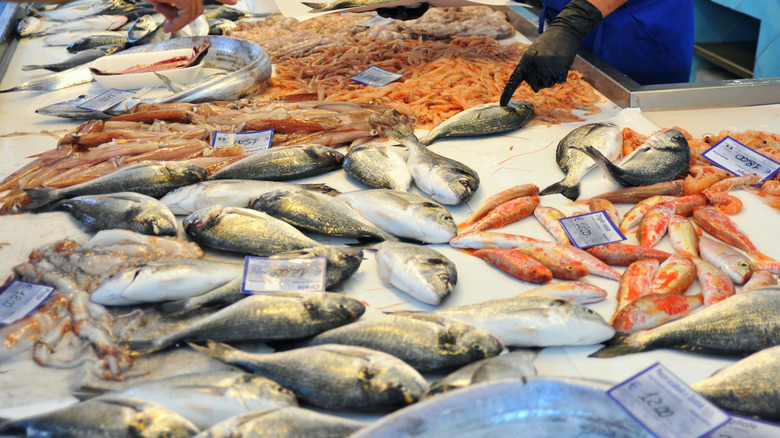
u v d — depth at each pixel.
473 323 1.87
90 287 2.15
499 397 1.43
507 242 2.30
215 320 1.85
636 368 1.76
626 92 3.41
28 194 2.65
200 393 1.58
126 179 2.69
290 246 2.25
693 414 1.42
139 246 2.28
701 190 2.62
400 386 1.56
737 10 5.85
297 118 3.31
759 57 5.70
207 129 3.25
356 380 1.60
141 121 3.43
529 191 2.66
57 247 2.33
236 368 1.76
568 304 1.85
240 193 2.58
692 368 1.76
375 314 2.00
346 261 2.11
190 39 4.43
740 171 2.75
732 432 1.49
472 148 3.14
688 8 3.86
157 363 1.81
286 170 2.82
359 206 2.49
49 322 1.98
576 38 3.08
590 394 1.45
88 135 3.17
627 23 3.88
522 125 3.30
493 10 5.20
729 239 2.32
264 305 1.86
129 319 1.99
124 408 1.51
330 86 3.90
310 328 1.85
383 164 2.76
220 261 2.22
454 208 2.63
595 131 2.96
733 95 3.45
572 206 2.61
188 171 2.76
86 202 2.57
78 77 4.22
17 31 5.25
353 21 5.18
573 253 2.21
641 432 1.41
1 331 1.90
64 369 1.81
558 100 3.53
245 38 4.94
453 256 2.30
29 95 4.07
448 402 1.41
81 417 1.50
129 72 4.02
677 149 2.77
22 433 1.53
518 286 2.13
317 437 1.45
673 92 3.40
